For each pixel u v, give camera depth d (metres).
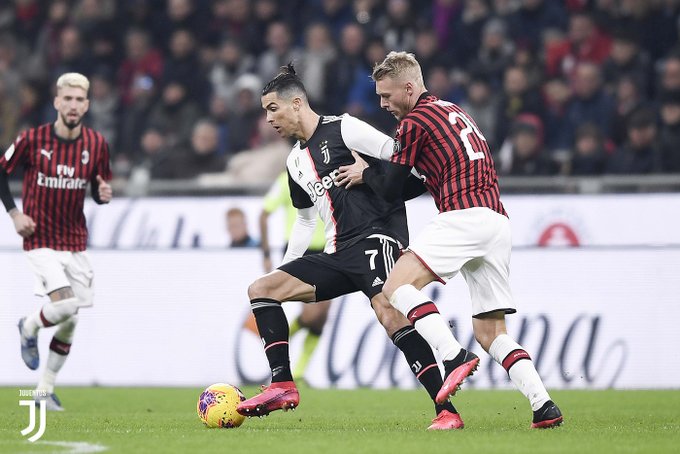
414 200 39.12
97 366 41.59
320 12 56.34
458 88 50.69
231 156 48.81
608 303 38.44
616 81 48.59
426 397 34.75
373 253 22.55
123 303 41.56
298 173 23.28
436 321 20.75
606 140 46.06
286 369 22.45
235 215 41.03
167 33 58.34
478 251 21.16
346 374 39.34
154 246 41.50
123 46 58.88
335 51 52.03
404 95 22.17
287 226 39.28
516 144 43.78
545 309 38.78
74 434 20.94
